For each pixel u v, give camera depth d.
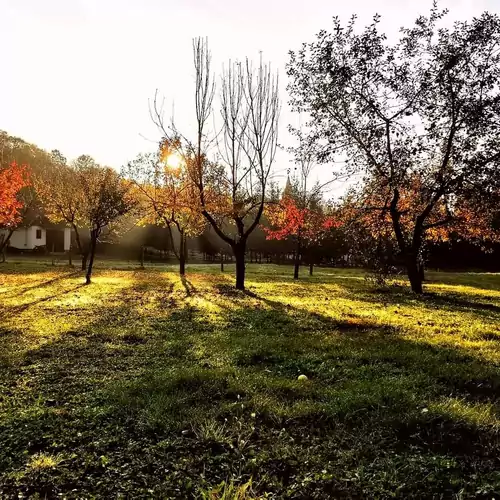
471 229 22.52
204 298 17.92
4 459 4.09
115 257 63.47
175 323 11.52
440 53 18.47
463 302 18.06
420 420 4.91
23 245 62.72
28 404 5.48
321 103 19.48
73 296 17.64
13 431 4.67
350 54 18.92
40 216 49.81
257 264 57.03
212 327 11.09
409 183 19.38
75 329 10.34
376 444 4.46
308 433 4.76
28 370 6.97
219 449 4.37
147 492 3.61
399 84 18.47
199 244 67.25
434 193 19.31
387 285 23.67
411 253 21.61
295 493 3.65
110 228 33.62
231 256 67.25
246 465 4.02
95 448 4.32
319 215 28.50
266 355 8.16
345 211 21.98
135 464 4.05
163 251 69.94
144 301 16.47
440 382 6.50
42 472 3.88
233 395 5.87
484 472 3.97
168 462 4.09
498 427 4.78
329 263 58.59
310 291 21.81
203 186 22.84
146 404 5.41
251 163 22.98
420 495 3.63
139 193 28.38
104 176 27.67
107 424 4.87
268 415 5.11
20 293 18.42
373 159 19.11
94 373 6.88
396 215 20.86
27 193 40.59
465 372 6.89
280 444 4.41
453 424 4.84
